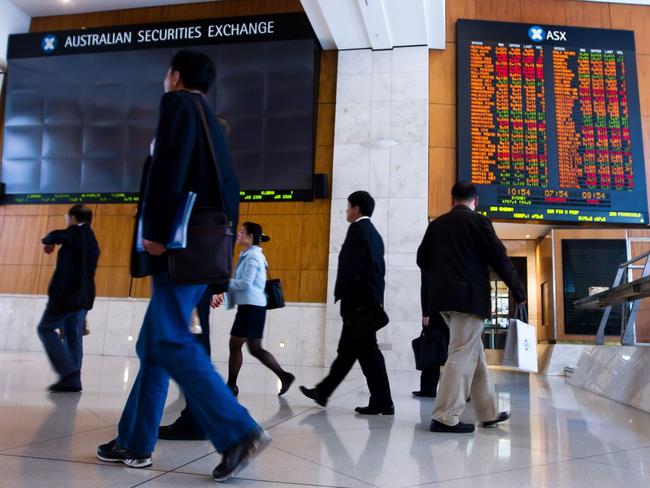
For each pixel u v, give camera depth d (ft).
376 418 9.85
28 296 26.71
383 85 25.73
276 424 8.80
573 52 25.77
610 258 25.58
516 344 9.10
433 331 13.32
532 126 25.18
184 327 5.52
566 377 21.30
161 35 27.09
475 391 9.11
